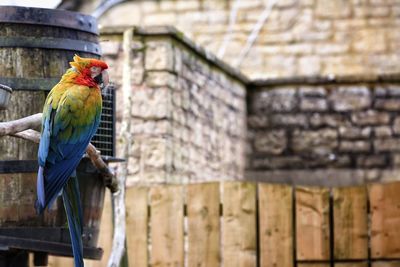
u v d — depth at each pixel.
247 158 18.25
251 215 11.53
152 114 14.25
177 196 11.67
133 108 14.27
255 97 18.39
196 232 11.60
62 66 9.74
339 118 18.33
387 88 18.31
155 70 14.34
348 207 11.46
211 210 11.59
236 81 17.59
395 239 11.40
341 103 18.34
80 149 8.46
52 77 9.69
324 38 21.47
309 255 11.46
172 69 14.42
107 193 11.65
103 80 8.62
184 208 11.65
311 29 21.48
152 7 21.69
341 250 11.44
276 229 11.48
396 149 18.23
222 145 16.61
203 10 21.56
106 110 10.49
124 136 11.15
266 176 18.27
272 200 11.52
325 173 18.28
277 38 21.48
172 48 14.43
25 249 9.61
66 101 8.45
